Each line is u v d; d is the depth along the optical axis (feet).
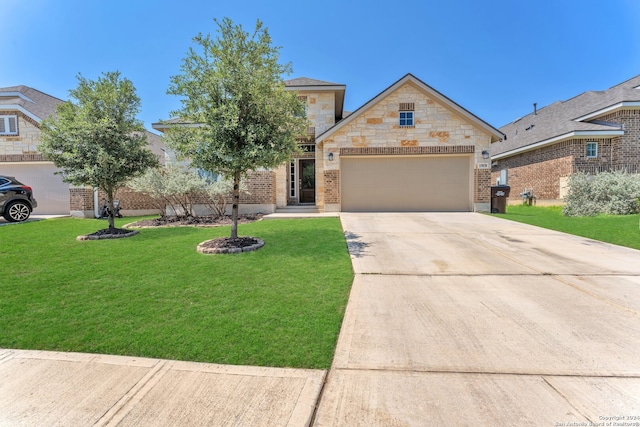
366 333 10.86
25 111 44.96
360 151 43.86
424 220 36.42
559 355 9.39
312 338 10.55
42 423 6.95
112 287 15.34
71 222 38.32
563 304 13.10
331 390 7.98
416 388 8.01
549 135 58.18
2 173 46.44
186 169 41.16
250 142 21.85
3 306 13.17
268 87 22.65
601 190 42.45
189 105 22.39
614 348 9.73
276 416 7.09
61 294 14.48
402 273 17.40
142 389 8.10
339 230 29.91
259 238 26.03
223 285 15.56
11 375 8.70
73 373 8.80
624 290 14.61
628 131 52.80
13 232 30.71
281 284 15.66
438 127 43.34
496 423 6.77
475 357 9.34
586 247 23.27
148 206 50.11
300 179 52.95
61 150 27.81
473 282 15.93
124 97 28.96
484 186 43.34
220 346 10.08
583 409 7.20
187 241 25.90
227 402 7.59
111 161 27.45
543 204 61.16
